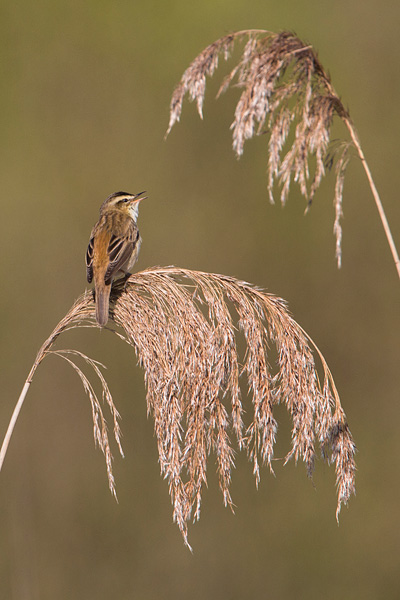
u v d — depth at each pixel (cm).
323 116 552
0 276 1502
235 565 1115
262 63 554
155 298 548
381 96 1681
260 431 504
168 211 1567
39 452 1312
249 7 1758
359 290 1497
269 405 506
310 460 500
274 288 1515
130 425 1285
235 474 1185
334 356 1448
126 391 1348
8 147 1620
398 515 1184
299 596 1085
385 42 1717
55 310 1502
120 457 1239
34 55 1688
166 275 557
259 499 1184
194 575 1098
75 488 1237
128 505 1191
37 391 1370
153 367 526
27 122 1644
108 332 1384
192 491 497
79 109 1669
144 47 1717
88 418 1350
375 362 1424
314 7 1773
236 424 506
